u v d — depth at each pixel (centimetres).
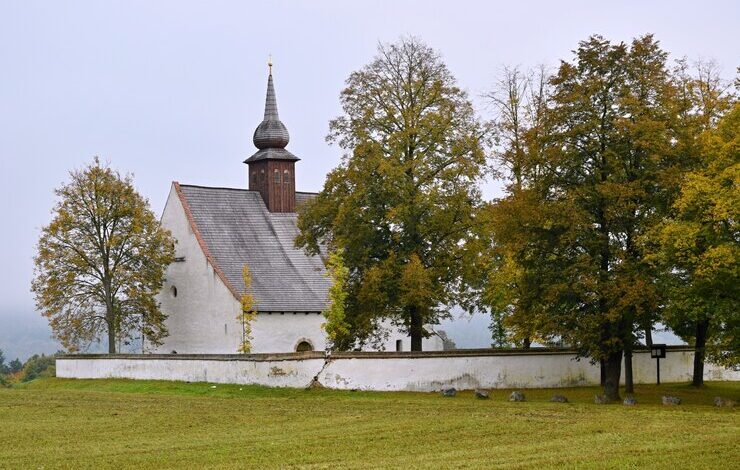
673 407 4809
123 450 3544
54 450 3588
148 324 7888
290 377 5709
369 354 5734
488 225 5600
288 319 7700
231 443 3653
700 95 5894
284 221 8306
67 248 7694
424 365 5809
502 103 6681
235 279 7731
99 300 7762
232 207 8238
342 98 6259
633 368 6469
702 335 6038
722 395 5606
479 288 6200
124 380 6719
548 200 5184
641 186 5000
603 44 5162
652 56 5188
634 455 3166
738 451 3219
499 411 4503
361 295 5988
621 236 5162
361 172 6053
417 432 3834
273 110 8581
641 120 4962
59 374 7462
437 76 6269
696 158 5059
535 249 5206
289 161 8438
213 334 7775
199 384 6122
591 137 5125
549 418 4197
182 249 8088
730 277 4750
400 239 6053
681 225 4753
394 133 6100
